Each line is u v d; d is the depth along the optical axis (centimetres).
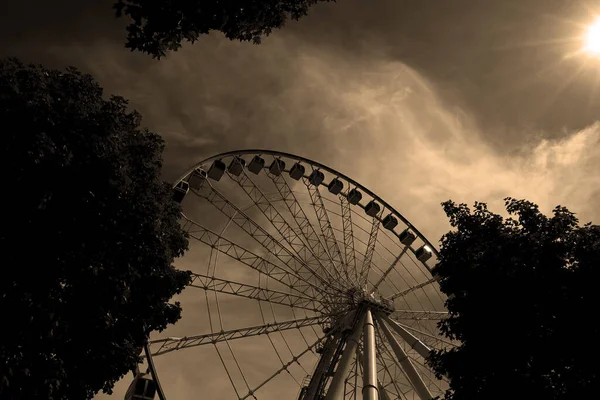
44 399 1873
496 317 1978
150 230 2320
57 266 2006
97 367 2139
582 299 1894
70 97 2222
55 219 2025
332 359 4059
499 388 1866
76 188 2073
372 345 3709
